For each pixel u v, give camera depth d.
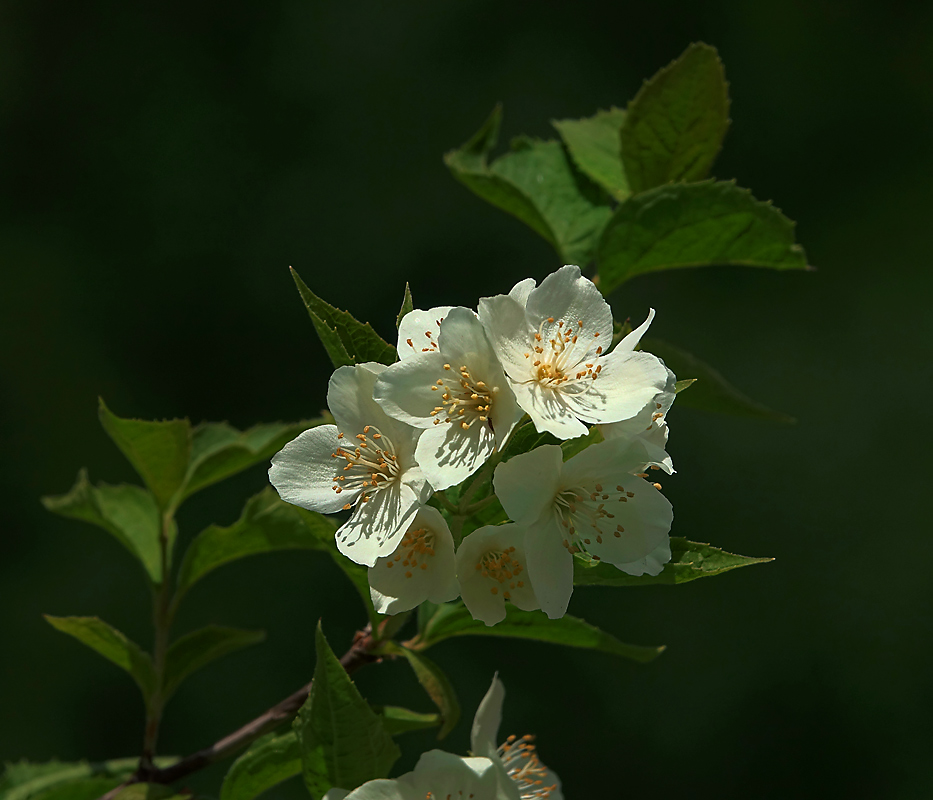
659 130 0.93
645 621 2.72
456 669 2.54
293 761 0.88
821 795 2.59
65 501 0.95
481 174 0.95
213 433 0.97
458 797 0.86
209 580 2.60
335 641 2.59
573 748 2.56
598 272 0.93
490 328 0.85
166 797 0.90
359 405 0.86
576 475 0.85
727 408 0.93
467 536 0.85
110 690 2.55
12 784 0.94
